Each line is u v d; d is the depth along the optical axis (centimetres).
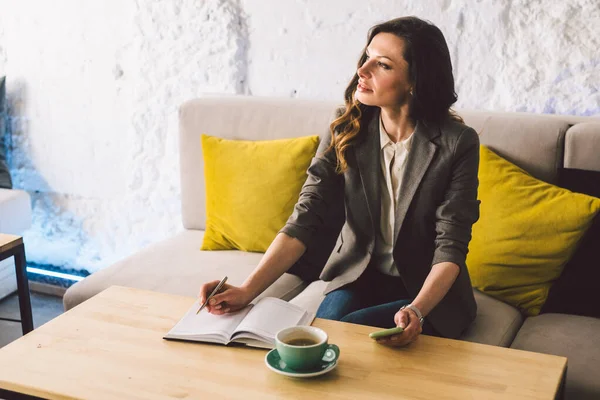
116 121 310
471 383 131
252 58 283
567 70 236
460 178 175
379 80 172
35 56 319
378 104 174
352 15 263
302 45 273
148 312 162
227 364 138
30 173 332
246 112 259
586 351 179
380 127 183
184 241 258
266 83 284
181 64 292
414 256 181
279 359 138
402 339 145
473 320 193
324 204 185
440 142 176
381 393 128
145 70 299
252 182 245
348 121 186
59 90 318
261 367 137
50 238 335
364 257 187
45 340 148
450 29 250
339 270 193
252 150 249
